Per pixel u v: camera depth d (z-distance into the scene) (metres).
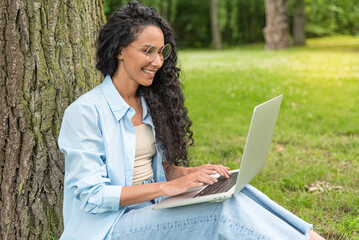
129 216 2.13
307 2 33.84
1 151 2.67
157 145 2.41
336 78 10.71
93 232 2.11
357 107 7.48
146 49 2.17
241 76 11.60
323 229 3.20
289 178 4.13
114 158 2.18
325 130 6.13
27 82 2.66
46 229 2.77
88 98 2.18
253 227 1.99
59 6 2.75
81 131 2.11
